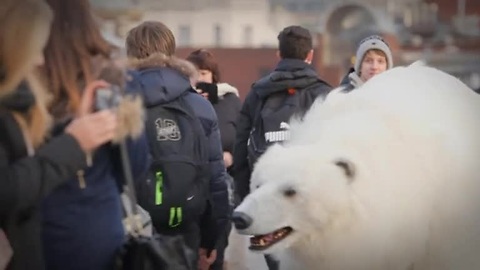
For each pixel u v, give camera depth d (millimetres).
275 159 5090
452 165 5145
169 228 6031
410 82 5504
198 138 6027
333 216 4941
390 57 7445
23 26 3672
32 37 3682
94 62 4008
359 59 7461
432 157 5098
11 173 3551
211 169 6301
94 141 3701
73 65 3957
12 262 3678
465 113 5441
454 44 47125
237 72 46312
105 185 3971
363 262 4980
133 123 3895
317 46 45094
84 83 3967
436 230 5137
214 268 7195
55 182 3643
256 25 57344
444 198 5109
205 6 56844
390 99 5297
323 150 5031
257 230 4910
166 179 5910
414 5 47281
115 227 4000
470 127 5387
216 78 9266
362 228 4938
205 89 9039
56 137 3740
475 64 46562
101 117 3723
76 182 3889
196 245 6230
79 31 4000
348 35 45125
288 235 4988
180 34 56750
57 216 3885
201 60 9180
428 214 5090
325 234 4980
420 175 5047
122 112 3848
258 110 7277
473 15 47844
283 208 4934
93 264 3951
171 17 56656
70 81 3938
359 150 5004
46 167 3613
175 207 5941
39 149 3691
